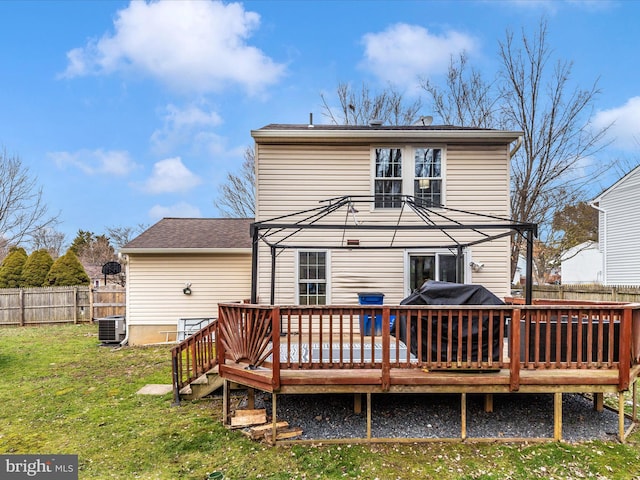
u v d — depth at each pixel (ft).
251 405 18.62
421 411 18.63
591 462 14.17
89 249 106.83
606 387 15.96
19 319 48.26
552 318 17.43
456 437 15.99
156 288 37.58
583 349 17.88
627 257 57.21
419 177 30.48
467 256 30.17
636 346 17.72
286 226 20.56
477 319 16.31
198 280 37.81
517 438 15.87
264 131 29.17
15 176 70.44
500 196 30.40
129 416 19.31
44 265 57.31
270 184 30.17
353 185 30.37
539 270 73.10
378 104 69.62
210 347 21.83
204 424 17.97
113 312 50.57
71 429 17.94
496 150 30.55
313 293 30.22
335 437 16.14
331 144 30.45
